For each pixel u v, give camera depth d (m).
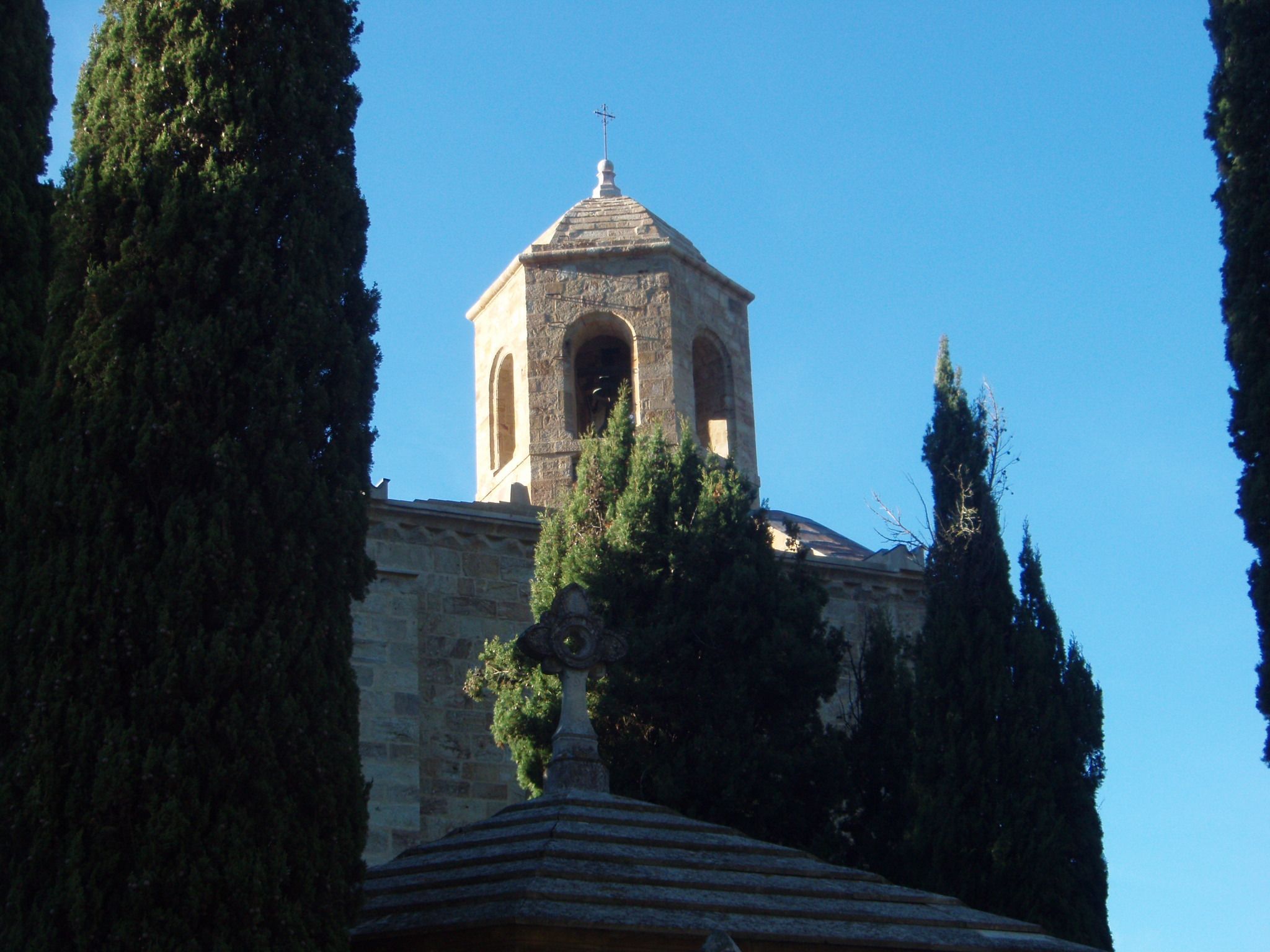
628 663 18.41
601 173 27.66
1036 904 17.89
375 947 10.62
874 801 19.33
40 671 10.61
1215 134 16.91
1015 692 19.14
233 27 13.05
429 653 21.02
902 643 20.89
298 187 12.64
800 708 18.88
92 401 11.37
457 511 21.81
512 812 11.94
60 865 10.01
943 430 20.75
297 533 11.40
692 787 17.83
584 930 9.84
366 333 12.79
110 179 12.24
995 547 20.00
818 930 10.70
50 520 11.05
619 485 20.12
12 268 14.69
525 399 24.78
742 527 19.56
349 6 13.91
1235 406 15.80
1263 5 16.81
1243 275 16.08
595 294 25.25
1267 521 15.17
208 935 9.98
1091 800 19.09
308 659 11.05
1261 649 15.07
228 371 11.65
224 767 10.40
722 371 25.92
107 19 13.34
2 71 15.37
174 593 10.72
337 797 10.91
